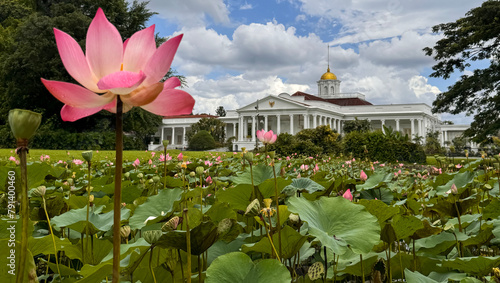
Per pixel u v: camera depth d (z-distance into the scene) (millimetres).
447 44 27859
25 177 755
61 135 32281
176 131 75750
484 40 25344
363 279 1414
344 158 17812
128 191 2938
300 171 5406
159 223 1875
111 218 1842
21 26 31266
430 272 1738
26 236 763
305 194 2391
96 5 34156
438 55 28094
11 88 31359
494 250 2141
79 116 818
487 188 3029
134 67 834
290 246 1429
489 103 25516
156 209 1978
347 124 61125
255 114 64875
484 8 24984
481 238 1821
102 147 33969
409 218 1457
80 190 2980
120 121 769
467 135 27234
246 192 2090
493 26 24656
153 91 754
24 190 761
